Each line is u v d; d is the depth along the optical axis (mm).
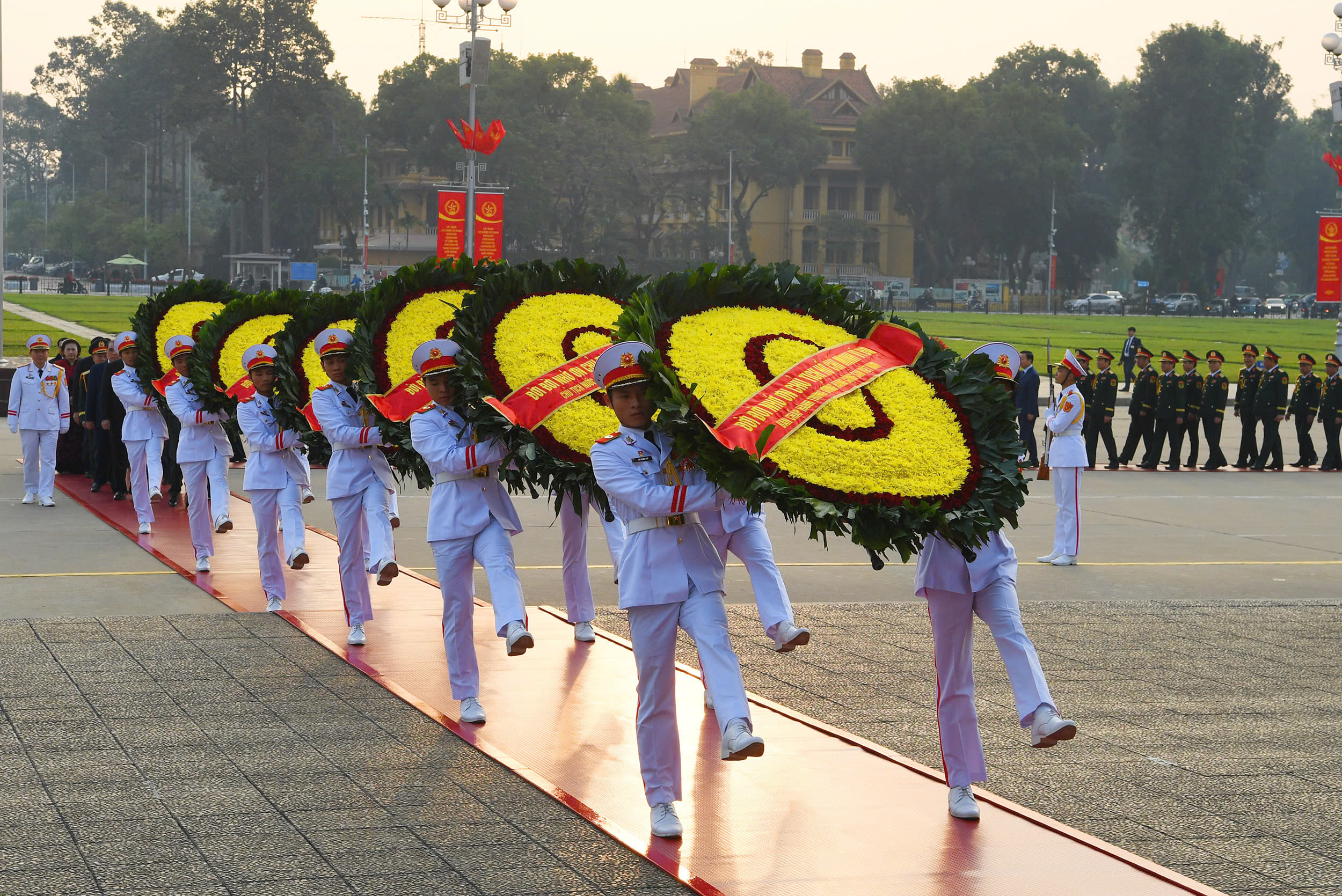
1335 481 22844
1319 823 6332
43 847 5676
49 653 9117
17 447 22906
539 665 9062
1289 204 137375
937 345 6621
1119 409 36844
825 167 103062
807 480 5879
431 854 5684
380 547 9156
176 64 97312
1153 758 7359
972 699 6301
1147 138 103500
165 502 17141
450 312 9711
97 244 119125
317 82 96562
